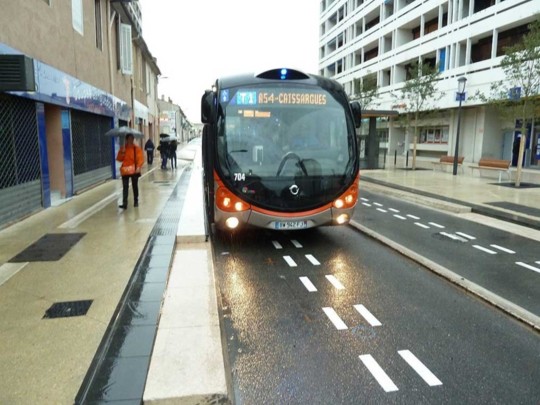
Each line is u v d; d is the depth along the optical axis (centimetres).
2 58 673
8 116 807
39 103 942
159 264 598
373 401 317
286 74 717
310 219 688
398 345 402
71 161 1190
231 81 705
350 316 466
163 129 5794
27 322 407
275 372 354
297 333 425
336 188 698
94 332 389
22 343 368
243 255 699
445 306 495
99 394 299
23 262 588
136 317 426
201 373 333
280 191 676
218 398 307
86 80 1340
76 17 1237
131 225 823
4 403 286
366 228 872
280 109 698
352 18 4953
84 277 531
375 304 499
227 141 680
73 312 430
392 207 1184
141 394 301
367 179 1817
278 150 685
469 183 1653
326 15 6044
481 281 582
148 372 331
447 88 3067
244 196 670
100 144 1566
